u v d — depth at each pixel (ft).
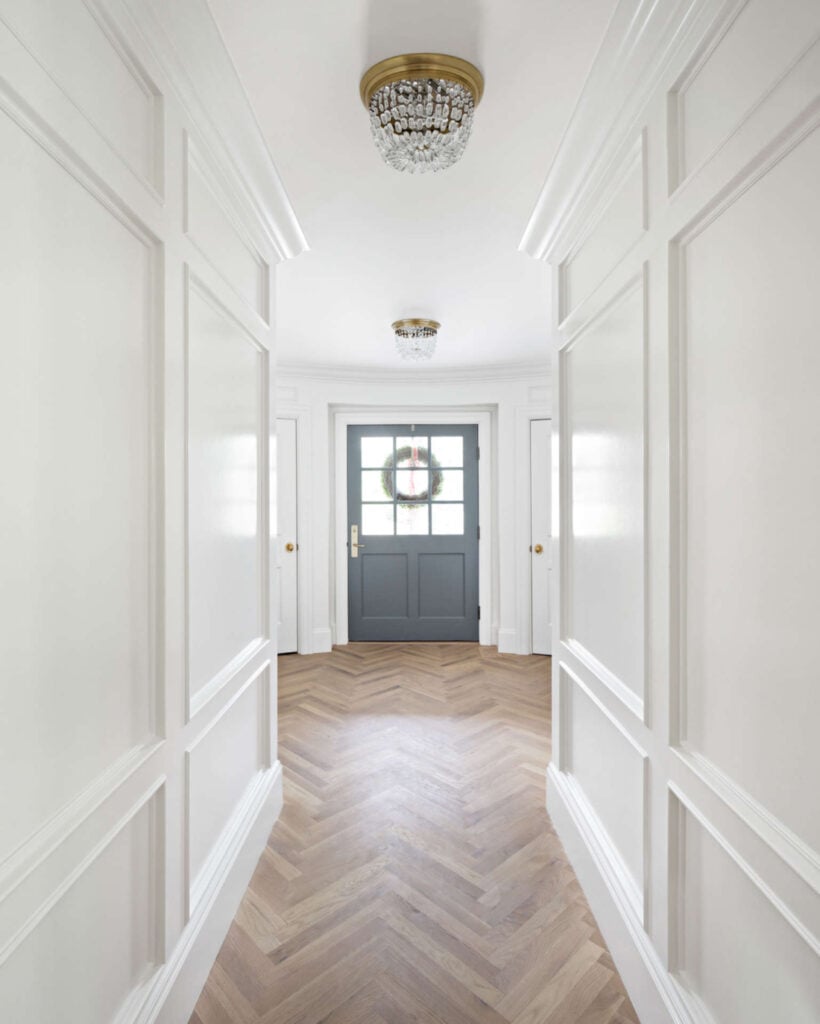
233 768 6.32
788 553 3.07
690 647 4.15
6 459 2.72
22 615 2.83
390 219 7.62
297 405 16.21
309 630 16.30
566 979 5.16
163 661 4.32
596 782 6.28
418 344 12.28
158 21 3.99
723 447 3.70
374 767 9.27
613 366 5.60
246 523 6.75
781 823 3.13
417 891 6.32
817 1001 2.88
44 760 3.01
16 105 2.73
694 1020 3.91
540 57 4.81
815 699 2.87
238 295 6.21
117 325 3.78
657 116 4.46
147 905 4.26
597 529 6.15
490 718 11.39
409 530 17.43
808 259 2.90
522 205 7.27
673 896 4.31
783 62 3.01
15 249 2.77
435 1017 4.78
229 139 5.49
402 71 4.79
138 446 4.09
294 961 5.36
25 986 2.88
